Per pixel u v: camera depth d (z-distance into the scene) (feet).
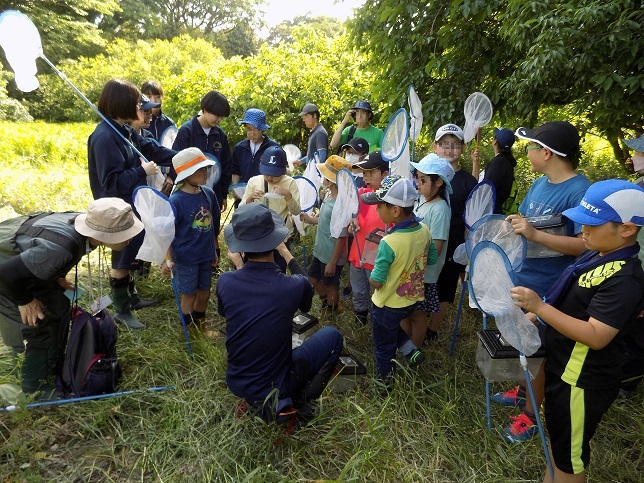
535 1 13.16
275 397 8.13
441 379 10.80
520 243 8.55
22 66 10.14
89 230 8.62
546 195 8.86
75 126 52.31
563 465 6.97
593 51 12.34
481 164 27.66
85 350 9.56
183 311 11.94
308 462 8.28
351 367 10.21
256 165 16.63
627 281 6.11
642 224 6.07
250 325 8.09
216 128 15.79
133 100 11.48
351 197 10.80
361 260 11.94
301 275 8.75
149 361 10.96
